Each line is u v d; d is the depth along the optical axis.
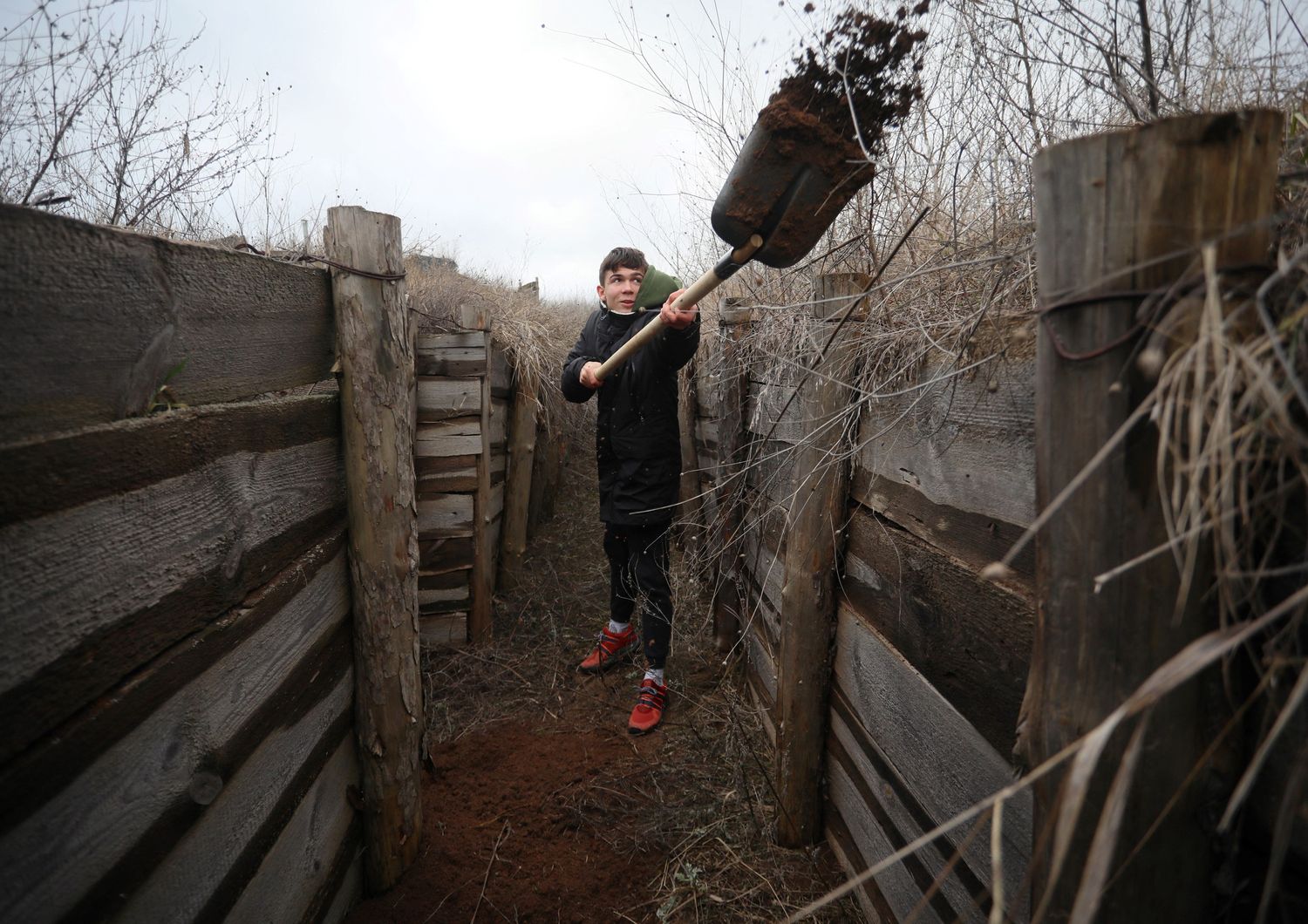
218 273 1.18
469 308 3.56
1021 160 1.56
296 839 1.50
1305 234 0.82
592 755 2.77
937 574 1.40
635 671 3.47
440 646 3.62
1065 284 0.77
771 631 2.69
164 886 0.99
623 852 2.23
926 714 1.46
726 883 2.06
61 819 0.78
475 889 2.06
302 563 1.52
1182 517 0.63
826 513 1.97
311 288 1.65
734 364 3.15
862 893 1.85
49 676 0.77
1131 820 0.74
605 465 3.18
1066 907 0.80
